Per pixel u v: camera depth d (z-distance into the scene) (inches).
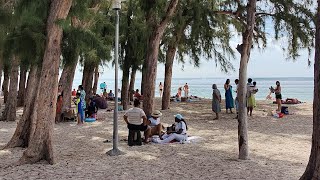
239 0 662.5
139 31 768.9
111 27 746.2
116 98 380.8
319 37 211.2
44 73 344.8
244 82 352.8
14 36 347.9
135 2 733.3
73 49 356.2
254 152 392.2
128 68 820.0
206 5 697.6
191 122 644.7
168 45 869.2
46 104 344.2
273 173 300.8
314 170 211.2
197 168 319.0
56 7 340.5
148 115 624.7
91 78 989.2
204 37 789.2
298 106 943.0
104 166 327.0
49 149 341.1
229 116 728.3
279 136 499.5
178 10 693.3
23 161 336.8
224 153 386.6
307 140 470.3
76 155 375.9
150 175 296.2
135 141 431.2
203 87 3649.1
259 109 857.5
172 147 419.5
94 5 532.1
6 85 1103.6
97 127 595.5
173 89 3100.4
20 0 328.5
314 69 214.2
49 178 286.5
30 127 421.4
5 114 692.7
